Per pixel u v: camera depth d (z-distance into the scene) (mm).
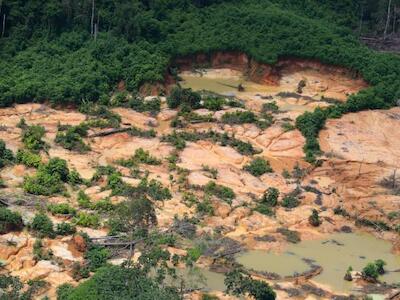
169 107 82312
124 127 75938
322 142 75688
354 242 60281
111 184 62906
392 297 51188
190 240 56594
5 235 53406
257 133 76688
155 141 73625
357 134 78438
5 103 79938
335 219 63406
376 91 87688
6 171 64562
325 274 54500
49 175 62656
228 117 79562
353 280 53562
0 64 88125
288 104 87688
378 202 66188
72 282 49250
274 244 58000
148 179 65250
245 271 53156
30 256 51625
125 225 55812
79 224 56094
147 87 86688
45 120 77250
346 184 69375
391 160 73562
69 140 71312
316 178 69750
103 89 84250
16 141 71125
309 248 58406
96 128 75438
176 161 69562
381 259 57531
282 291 51031
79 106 81000
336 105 84125
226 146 73562
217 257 54750
